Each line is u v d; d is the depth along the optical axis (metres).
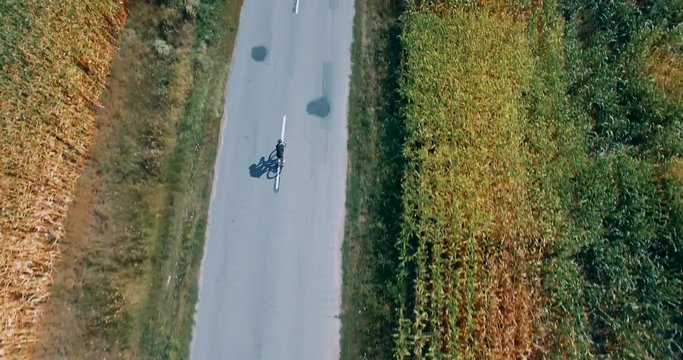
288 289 23.38
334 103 26.94
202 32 28.41
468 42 27.05
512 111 25.53
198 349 22.47
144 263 23.77
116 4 27.78
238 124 26.42
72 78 25.55
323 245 24.11
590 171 24.48
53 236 23.67
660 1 27.92
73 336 22.62
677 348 21.94
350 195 25.02
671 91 26.02
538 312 22.31
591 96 26.25
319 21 28.86
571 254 23.48
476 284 22.28
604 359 21.72
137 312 23.08
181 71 27.50
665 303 22.50
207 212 24.72
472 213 23.30
